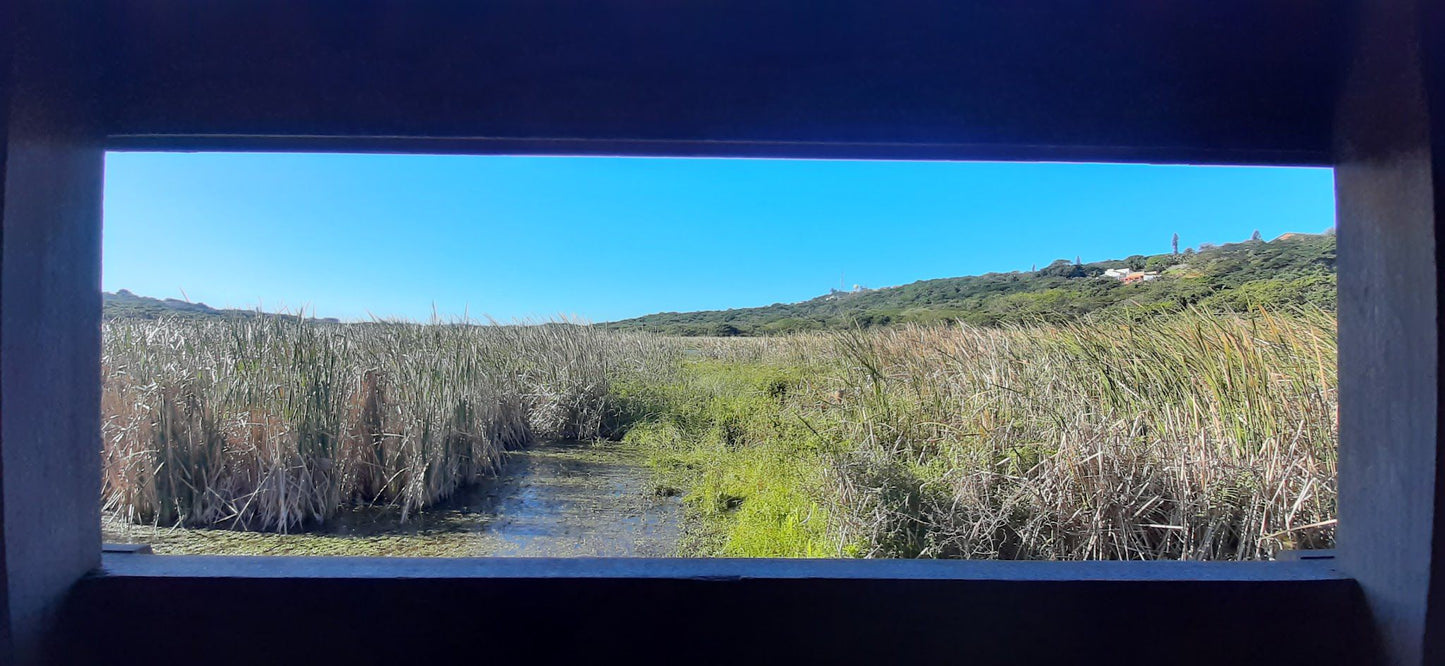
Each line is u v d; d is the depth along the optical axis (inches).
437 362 104.1
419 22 19.6
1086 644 20.0
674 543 77.5
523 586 19.7
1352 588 20.1
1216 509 55.4
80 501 19.3
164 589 19.2
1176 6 20.1
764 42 20.1
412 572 19.9
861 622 19.9
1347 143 20.3
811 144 20.7
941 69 20.2
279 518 80.6
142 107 19.7
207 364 86.5
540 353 158.4
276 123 20.0
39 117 17.5
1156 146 20.6
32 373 17.6
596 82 20.1
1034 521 58.6
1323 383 59.7
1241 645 20.0
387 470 90.7
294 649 19.4
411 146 21.5
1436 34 17.6
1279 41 20.2
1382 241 19.2
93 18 19.0
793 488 84.6
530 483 104.5
